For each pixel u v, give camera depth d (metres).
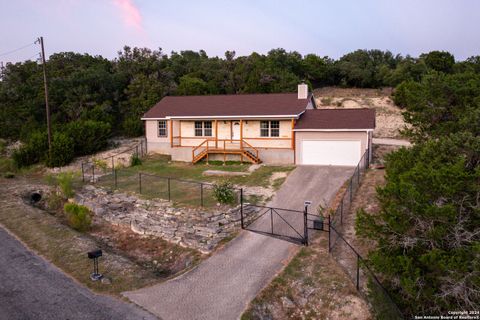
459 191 10.51
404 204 10.95
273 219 15.74
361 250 12.73
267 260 12.34
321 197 17.95
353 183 19.14
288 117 24.75
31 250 14.27
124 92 43.47
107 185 22.44
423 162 12.24
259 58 58.19
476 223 10.38
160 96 43.56
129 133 38.22
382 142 32.94
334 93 59.84
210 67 55.75
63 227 16.88
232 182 21.28
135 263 13.73
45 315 9.66
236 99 29.88
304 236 13.41
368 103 49.28
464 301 9.62
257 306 9.93
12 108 40.19
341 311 9.98
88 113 39.00
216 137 26.73
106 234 17.25
